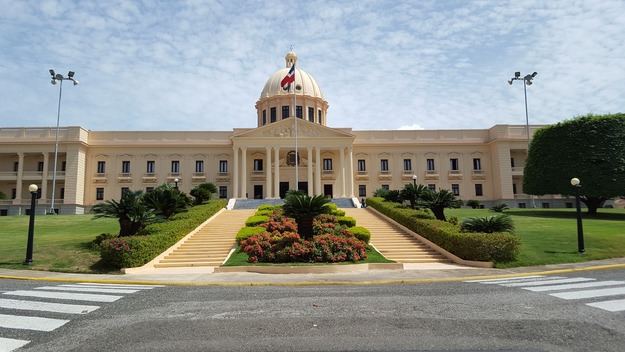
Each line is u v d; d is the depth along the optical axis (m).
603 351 5.96
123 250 17.25
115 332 7.11
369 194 58.34
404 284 13.33
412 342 6.41
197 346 6.31
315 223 24.08
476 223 20.44
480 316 7.96
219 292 11.41
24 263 17.84
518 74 47.62
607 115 37.25
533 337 6.59
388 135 59.97
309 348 6.17
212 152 57.78
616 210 43.66
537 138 41.84
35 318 8.12
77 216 39.06
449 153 59.59
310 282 13.60
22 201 53.56
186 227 24.02
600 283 11.88
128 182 56.31
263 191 57.50
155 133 57.78
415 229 24.25
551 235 23.59
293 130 54.62
